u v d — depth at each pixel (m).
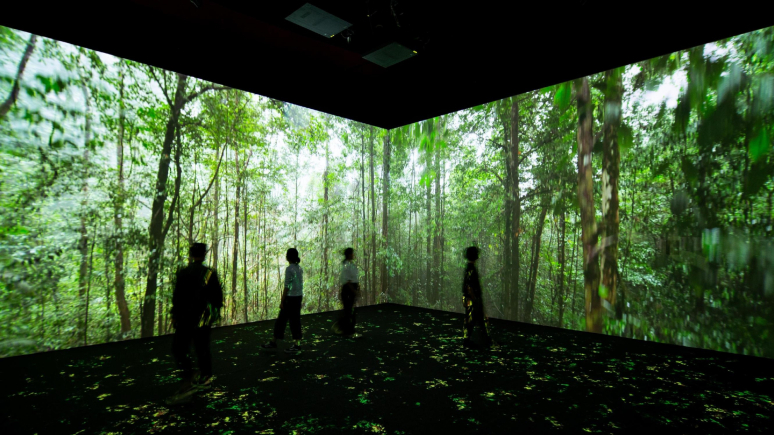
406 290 9.17
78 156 4.89
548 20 3.78
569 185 6.43
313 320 6.94
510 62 4.64
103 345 5.00
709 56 4.93
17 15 3.49
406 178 9.35
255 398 3.10
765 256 4.44
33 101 4.54
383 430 2.52
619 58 4.43
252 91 5.57
